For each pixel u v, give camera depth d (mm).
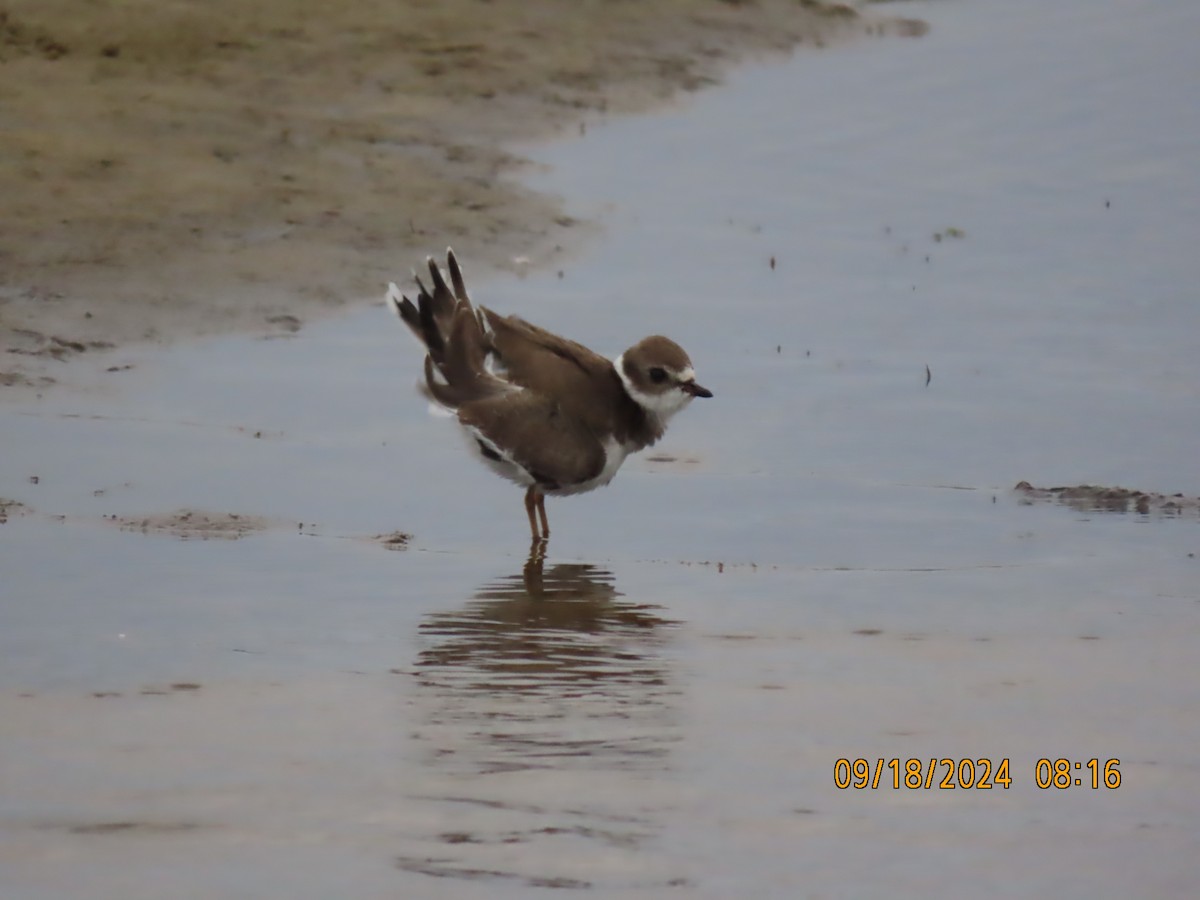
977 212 20984
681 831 7828
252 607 11039
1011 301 18406
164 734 8781
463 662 10117
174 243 18125
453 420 13492
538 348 13938
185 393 15398
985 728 9211
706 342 17047
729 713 9352
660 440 15117
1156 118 24297
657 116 23875
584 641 10609
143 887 7109
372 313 17359
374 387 15766
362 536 12742
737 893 7238
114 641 10258
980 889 7363
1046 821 8086
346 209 19391
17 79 21375
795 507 13672
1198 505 13711
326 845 7559
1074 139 23562
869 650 10539
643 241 19625
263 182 19734
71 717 8992
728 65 26125
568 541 12953
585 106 23766
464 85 23547
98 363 15875
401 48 24234
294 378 15844
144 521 12672
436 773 8391
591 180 21344
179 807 7902
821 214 20828
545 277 18453
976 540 12953
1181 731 9219
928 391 16141
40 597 11008
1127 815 8156
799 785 8391
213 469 13797
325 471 13984
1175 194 21562
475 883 7242
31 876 7180
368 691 9555
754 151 22828
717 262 19172
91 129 20359
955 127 24016
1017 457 14719
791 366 16656
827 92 25375
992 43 28031
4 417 14586
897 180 22016
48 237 17891
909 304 18250
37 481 13320
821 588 11875
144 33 23125
